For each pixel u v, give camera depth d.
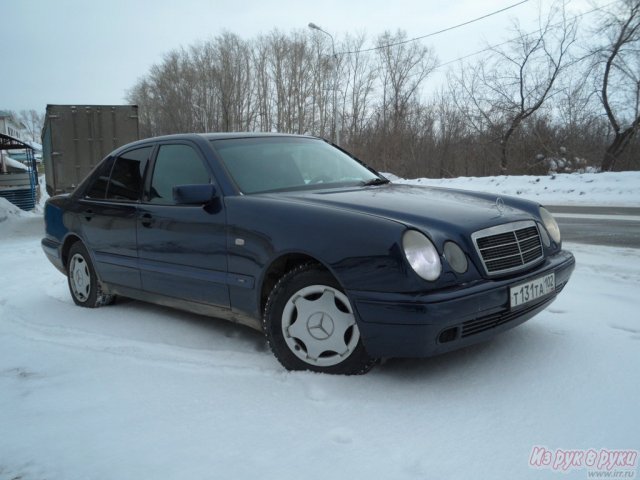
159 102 73.94
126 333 3.88
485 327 2.73
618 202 13.84
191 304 3.64
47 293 5.56
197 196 3.27
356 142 35.94
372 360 2.83
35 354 3.52
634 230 8.53
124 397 2.76
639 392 2.57
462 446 2.17
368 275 2.63
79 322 4.26
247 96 61.03
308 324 2.94
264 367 3.08
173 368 3.13
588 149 24.39
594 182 17.20
